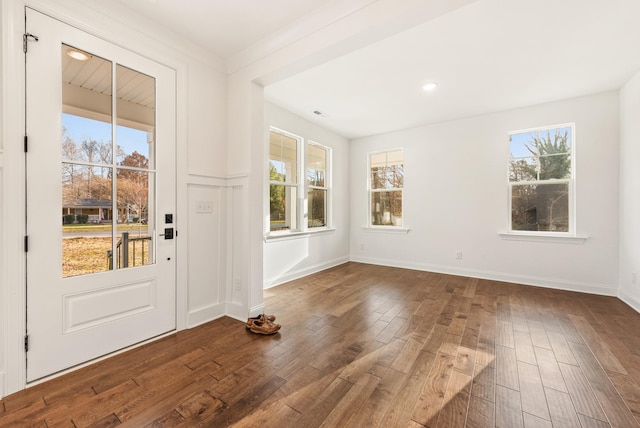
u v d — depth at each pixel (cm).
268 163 393
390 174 536
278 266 409
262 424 141
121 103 212
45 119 176
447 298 342
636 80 298
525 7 201
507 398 161
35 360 173
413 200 502
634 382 176
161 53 234
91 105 197
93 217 198
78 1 187
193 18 220
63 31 182
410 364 197
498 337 238
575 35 233
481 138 436
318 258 492
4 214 161
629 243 316
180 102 247
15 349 165
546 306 313
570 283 373
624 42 243
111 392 165
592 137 357
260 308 282
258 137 278
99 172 201
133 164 219
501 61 276
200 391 167
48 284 177
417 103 387
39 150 173
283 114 413
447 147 466
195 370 188
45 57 175
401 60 275
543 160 397
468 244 449
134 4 203
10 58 162
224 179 286
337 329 254
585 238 360
